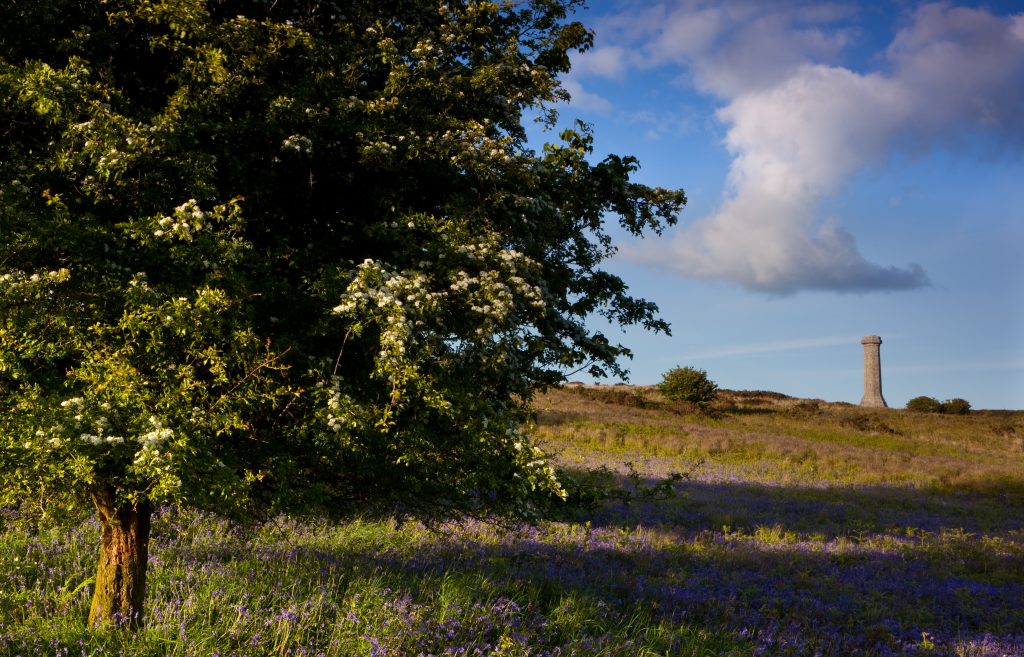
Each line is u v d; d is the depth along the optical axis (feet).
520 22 23.62
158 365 14.88
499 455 18.07
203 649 17.56
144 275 14.35
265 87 17.80
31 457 13.99
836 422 149.59
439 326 17.11
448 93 20.34
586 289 23.17
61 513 20.06
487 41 22.58
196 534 29.43
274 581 23.73
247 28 17.10
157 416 13.78
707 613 26.76
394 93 19.69
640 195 22.84
